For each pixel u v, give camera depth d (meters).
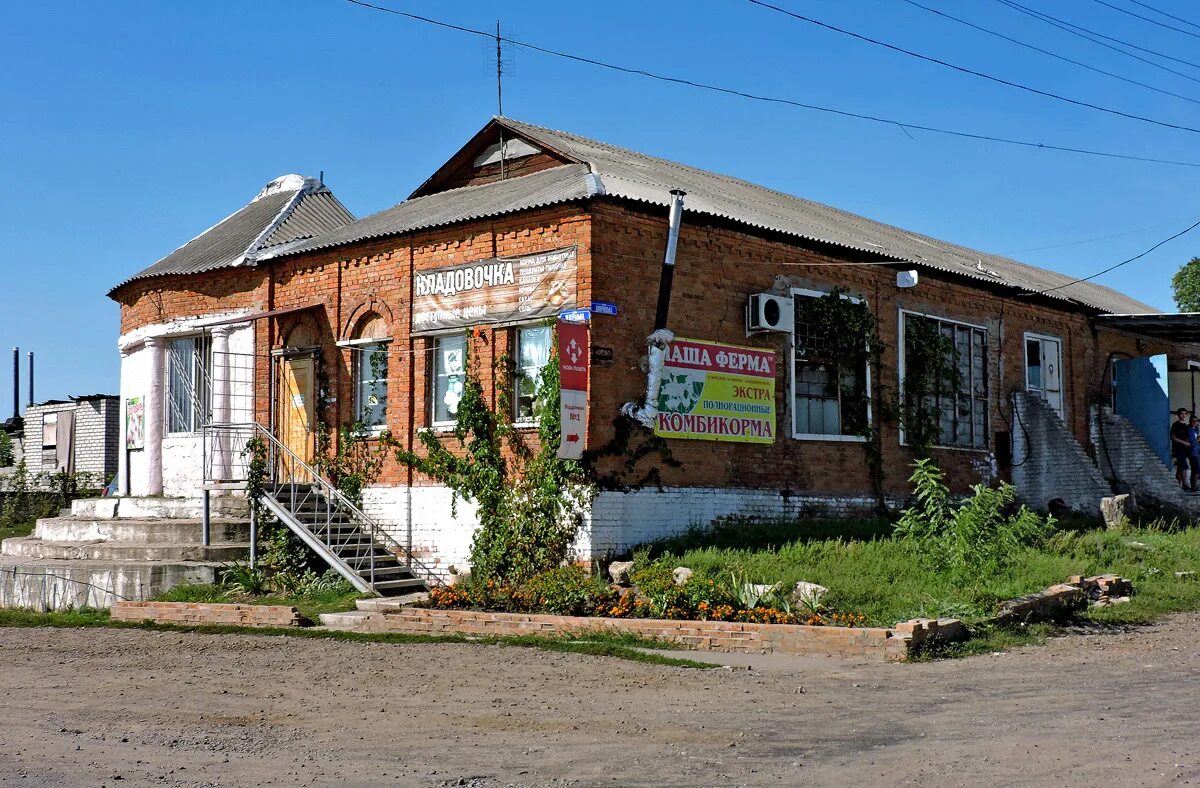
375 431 20.23
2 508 32.72
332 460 20.53
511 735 8.86
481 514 18.28
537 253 17.94
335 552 18.77
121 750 8.56
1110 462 28.44
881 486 21.84
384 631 15.59
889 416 22.11
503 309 18.30
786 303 19.78
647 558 16.78
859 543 17.27
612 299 17.52
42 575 19.48
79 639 15.26
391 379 19.83
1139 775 7.10
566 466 17.23
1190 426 28.58
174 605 17.03
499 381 18.30
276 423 21.69
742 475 19.34
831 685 10.80
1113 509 22.45
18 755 8.42
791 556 16.23
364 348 20.48
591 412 17.12
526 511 17.69
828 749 8.09
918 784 7.06
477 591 16.09
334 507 20.31
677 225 17.64
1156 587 16.80
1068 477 24.94
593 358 17.17
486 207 19.09
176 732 9.19
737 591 14.38
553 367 17.55
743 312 19.56
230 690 11.16
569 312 17.39
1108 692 10.02
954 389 24.02
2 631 16.16
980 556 15.17
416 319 19.53
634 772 7.59
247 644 14.50
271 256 21.70
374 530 19.75
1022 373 26.19
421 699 10.48
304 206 25.25
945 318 23.94
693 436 18.50
